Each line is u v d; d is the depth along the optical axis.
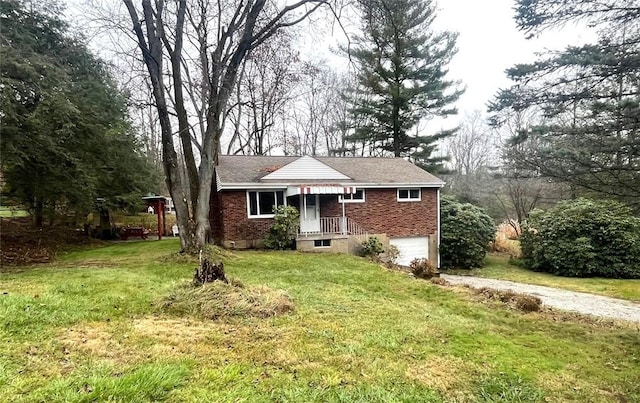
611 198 6.94
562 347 5.54
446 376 4.24
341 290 8.38
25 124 10.05
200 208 12.12
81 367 3.68
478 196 27.91
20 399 3.01
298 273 10.12
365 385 3.84
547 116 7.22
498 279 15.05
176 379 3.54
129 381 3.34
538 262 16.89
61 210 17.81
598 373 4.64
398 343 5.14
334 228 16.61
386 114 26.50
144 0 11.05
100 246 17.19
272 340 4.92
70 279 7.81
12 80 9.34
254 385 3.65
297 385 3.72
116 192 18.45
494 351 5.14
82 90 12.62
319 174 16.84
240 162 17.33
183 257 11.32
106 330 4.86
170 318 5.57
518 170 7.74
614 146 6.43
